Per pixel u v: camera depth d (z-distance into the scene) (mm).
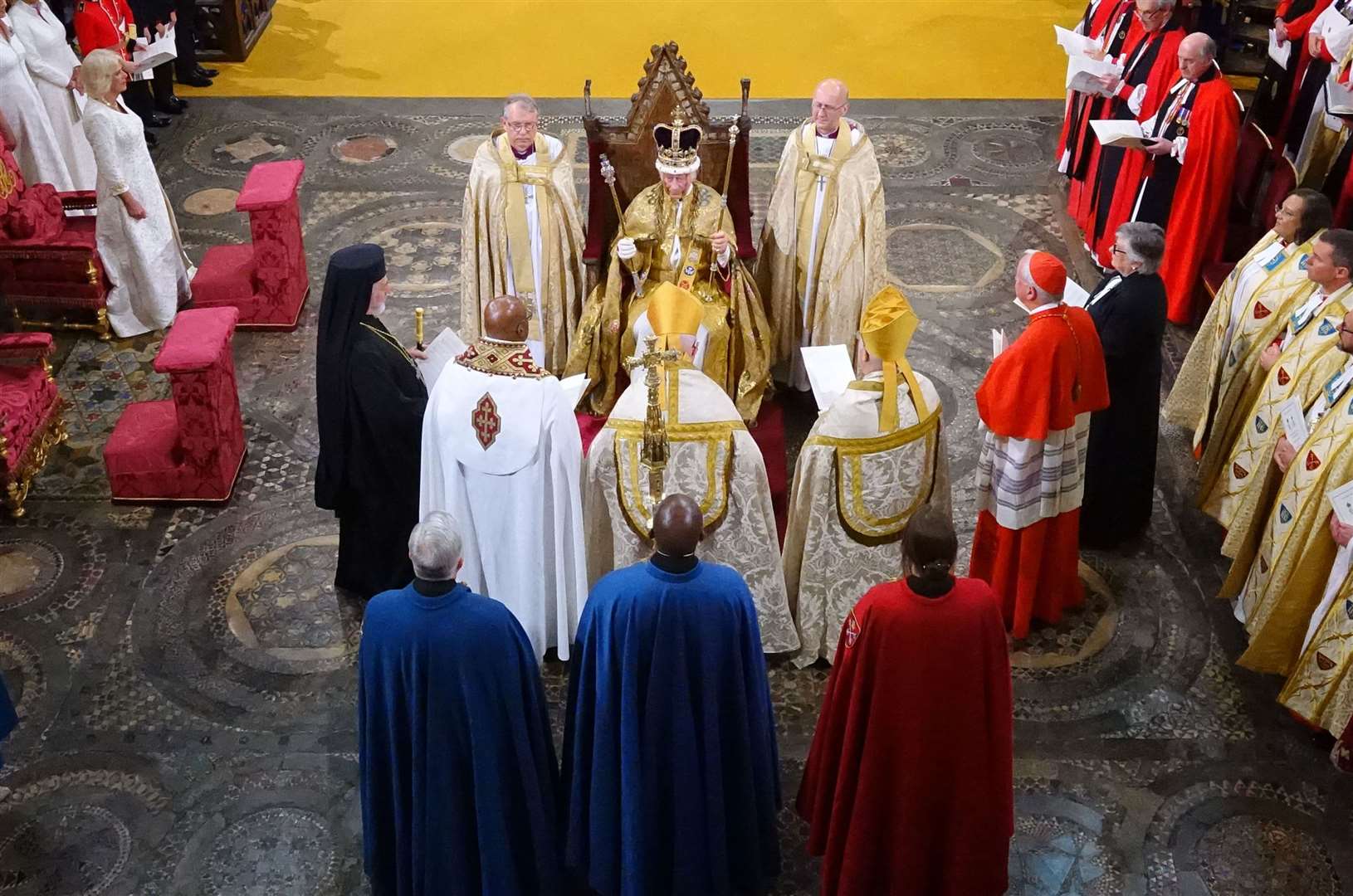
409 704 4500
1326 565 5688
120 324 8477
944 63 12258
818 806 4875
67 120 9672
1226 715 6012
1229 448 6852
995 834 4684
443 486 5742
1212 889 5262
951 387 8094
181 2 11281
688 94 6988
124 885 5234
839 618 5941
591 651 4578
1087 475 6715
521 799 4727
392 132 10961
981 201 10094
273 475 7363
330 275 5844
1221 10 11672
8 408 6891
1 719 5301
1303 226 6516
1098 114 9516
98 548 6867
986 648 4383
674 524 4398
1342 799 5629
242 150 10664
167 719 5953
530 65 12109
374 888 4949
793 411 7887
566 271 7617
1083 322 5766
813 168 7395
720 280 7035
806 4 13375
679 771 4652
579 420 7258
